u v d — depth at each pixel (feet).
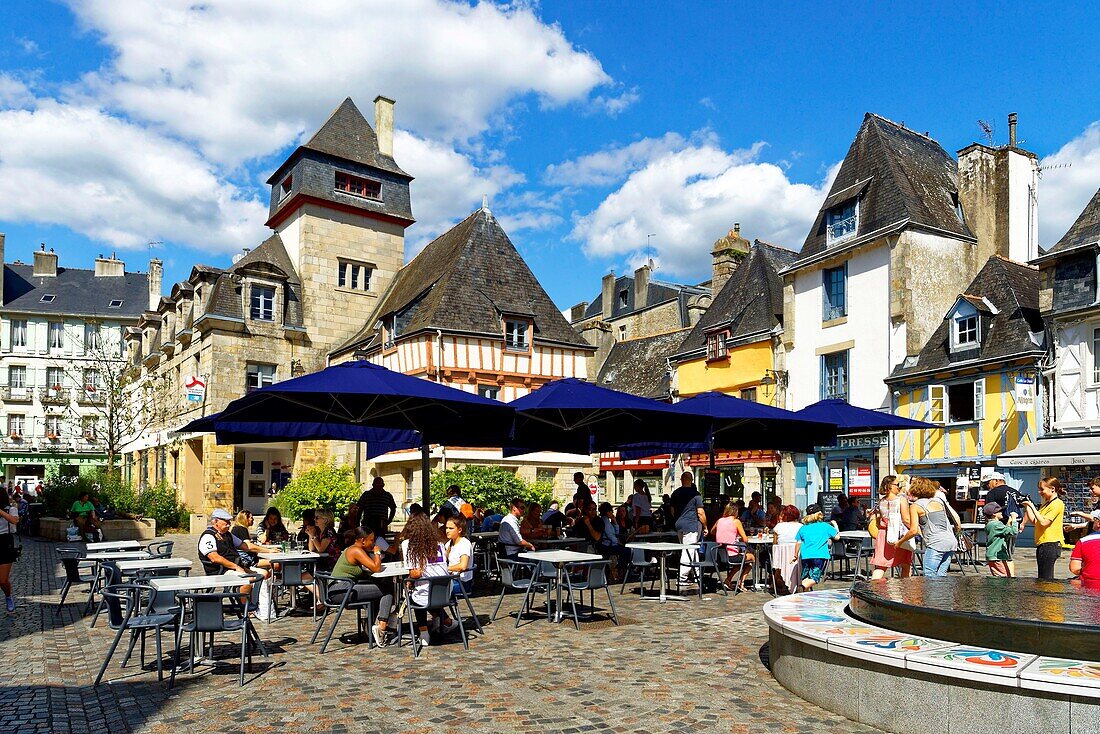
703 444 42.88
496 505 71.97
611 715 17.33
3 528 32.35
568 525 44.78
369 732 16.37
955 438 61.62
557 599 28.25
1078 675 14.02
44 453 153.89
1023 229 73.05
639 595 35.35
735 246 99.40
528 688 19.48
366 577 25.21
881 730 16.14
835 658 17.30
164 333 116.78
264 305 97.96
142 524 67.77
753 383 81.25
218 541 28.76
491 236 95.20
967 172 72.79
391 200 110.63
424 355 84.43
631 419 41.47
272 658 22.91
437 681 20.20
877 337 68.44
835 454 72.18
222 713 17.65
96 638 26.50
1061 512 29.71
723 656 22.76
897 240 66.85
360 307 106.22
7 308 155.33
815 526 33.12
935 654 15.81
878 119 76.59
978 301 60.90
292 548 35.24
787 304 77.82
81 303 161.79
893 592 20.10
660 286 136.56
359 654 23.39
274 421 36.27
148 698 18.85
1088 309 53.42
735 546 35.99
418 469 84.64
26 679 20.76
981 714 14.61
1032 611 17.10
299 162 104.37
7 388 154.92
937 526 28.53
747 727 16.47
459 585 26.27
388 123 114.11
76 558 32.60
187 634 27.04
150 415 119.96
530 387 89.86
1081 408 53.78
